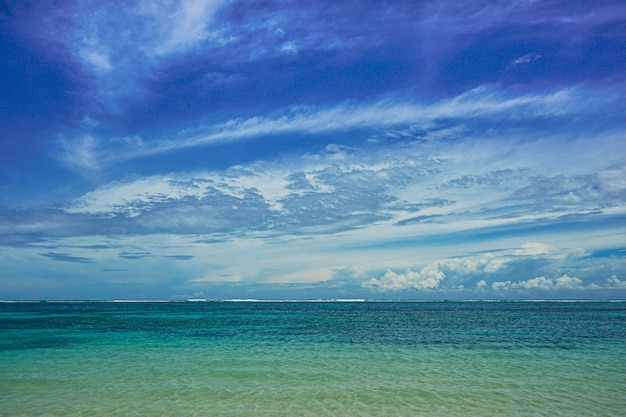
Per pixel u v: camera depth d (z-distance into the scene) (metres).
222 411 14.78
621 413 14.62
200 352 28.14
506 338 36.34
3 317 67.19
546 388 18.08
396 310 110.62
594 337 37.06
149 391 17.48
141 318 66.31
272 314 84.81
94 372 21.27
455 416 14.30
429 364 23.69
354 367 22.83
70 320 59.75
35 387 18.16
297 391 17.56
